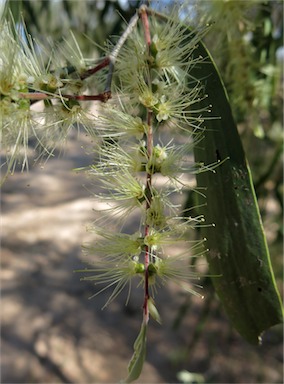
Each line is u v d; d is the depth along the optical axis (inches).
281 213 8.1
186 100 3.3
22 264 17.4
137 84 3.3
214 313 10.2
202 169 3.4
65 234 19.4
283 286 8.9
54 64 3.4
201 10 4.4
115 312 14.9
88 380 12.5
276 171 7.6
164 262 3.1
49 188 23.8
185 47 3.4
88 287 16.0
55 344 13.5
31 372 12.5
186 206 5.7
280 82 6.5
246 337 3.8
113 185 3.2
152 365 13.0
